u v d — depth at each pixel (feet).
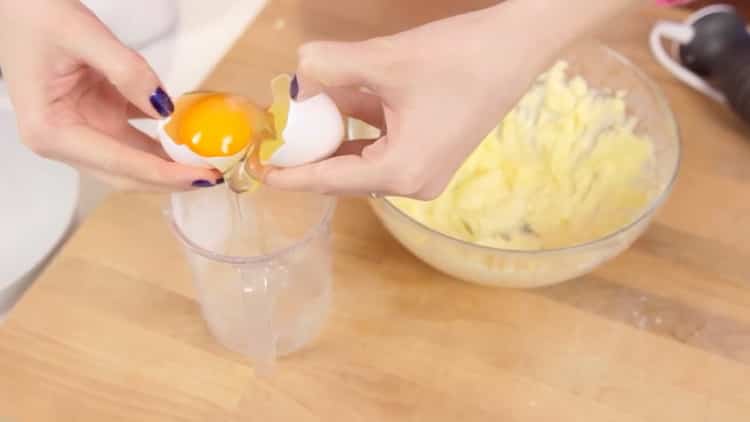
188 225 1.86
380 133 1.92
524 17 1.63
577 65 2.22
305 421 1.87
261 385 1.91
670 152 2.01
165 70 2.64
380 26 2.51
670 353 1.97
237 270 1.77
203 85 2.34
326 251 1.89
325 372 1.93
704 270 2.08
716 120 2.32
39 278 2.04
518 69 1.64
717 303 2.03
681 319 2.01
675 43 2.45
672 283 2.06
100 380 1.91
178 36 2.72
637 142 2.11
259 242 1.94
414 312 2.02
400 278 2.07
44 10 1.64
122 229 2.13
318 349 1.96
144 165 1.65
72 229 2.35
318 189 1.64
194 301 2.03
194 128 1.61
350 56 1.57
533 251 1.82
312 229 1.87
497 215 2.06
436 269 2.08
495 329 2.00
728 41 2.33
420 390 1.91
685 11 2.58
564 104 2.22
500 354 1.96
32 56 1.67
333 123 1.68
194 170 1.64
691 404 1.90
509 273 1.89
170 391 1.90
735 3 2.81
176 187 1.67
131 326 1.98
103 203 2.17
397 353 1.96
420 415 1.88
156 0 2.62
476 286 2.06
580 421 1.88
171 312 2.01
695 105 2.35
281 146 1.64
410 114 1.62
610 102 2.18
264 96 2.28
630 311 2.02
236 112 1.62
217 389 1.90
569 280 2.06
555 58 1.70
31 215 2.34
